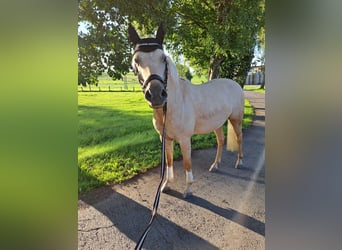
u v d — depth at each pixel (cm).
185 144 167
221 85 193
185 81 172
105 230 135
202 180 187
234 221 147
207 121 180
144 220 145
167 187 173
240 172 196
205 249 129
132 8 150
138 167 182
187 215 151
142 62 131
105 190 161
